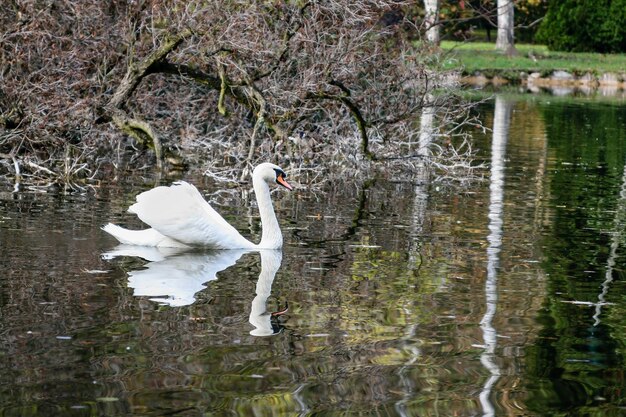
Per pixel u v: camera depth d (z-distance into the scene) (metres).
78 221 13.27
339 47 18.31
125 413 6.48
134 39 19.06
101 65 20.09
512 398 6.96
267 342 8.04
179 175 18.38
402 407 6.73
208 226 11.78
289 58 19.53
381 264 11.16
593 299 9.75
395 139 21.38
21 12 18.56
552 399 6.98
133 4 19.06
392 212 15.02
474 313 9.12
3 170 18.06
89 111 18.77
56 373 7.17
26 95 17.91
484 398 6.95
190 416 6.46
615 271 11.06
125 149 21.45
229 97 19.94
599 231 13.66
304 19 18.33
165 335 8.15
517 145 25.39
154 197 11.86
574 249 12.30
